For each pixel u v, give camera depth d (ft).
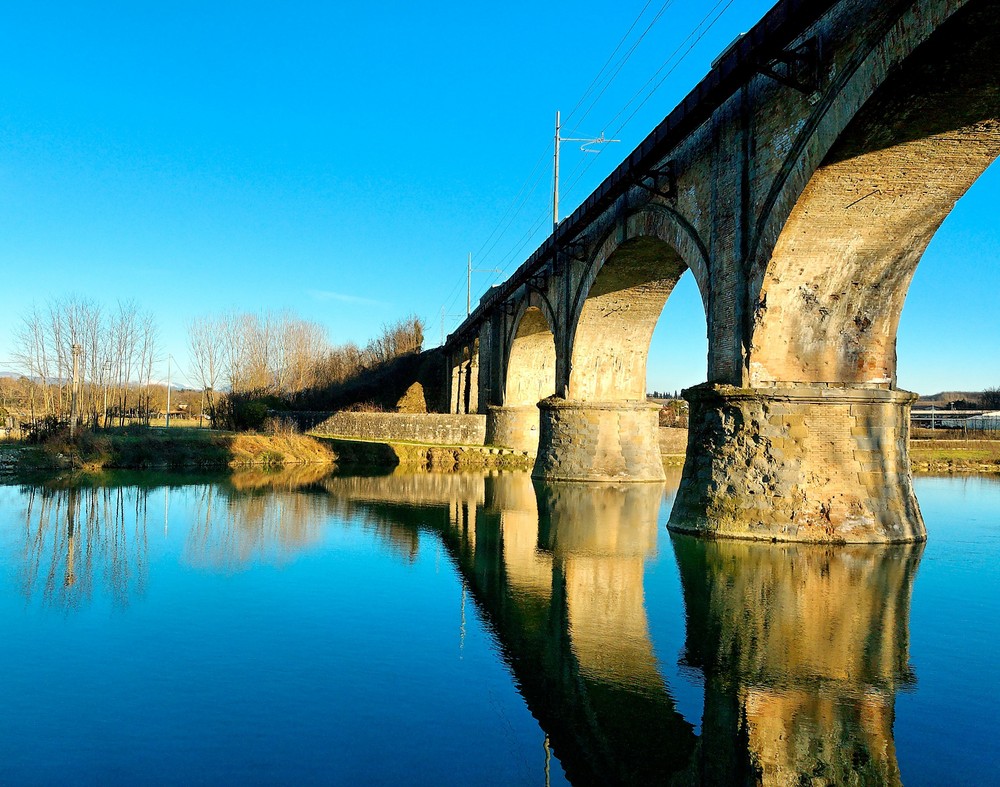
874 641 34.63
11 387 214.48
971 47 37.14
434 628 36.65
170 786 21.13
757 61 49.16
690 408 62.39
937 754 23.77
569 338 107.55
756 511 55.98
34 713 26.05
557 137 126.62
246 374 213.46
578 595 43.09
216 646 33.55
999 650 33.32
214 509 78.84
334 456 146.61
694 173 66.23
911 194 49.26
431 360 252.21
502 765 22.67
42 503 82.02
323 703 27.25
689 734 25.05
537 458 116.57
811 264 54.19
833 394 54.49
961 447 187.11
